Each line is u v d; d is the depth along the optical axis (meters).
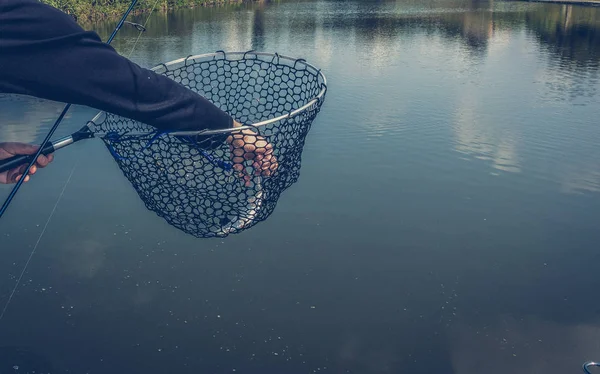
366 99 8.04
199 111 1.34
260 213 1.57
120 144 1.51
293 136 1.52
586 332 3.54
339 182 5.23
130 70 1.25
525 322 3.63
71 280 4.00
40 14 1.17
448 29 17.14
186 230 1.60
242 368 3.30
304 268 4.09
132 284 3.97
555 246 4.38
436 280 3.99
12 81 1.20
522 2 28.20
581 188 5.25
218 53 1.96
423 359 3.38
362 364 3.32
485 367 3.31
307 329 3.59
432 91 8.66
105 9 11.24
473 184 5.30
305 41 13.51
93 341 3.51
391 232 4.50
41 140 5.64
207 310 3.73
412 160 5.76
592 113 7.62
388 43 13.84
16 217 4.70
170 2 18.42
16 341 3.51
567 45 14.02
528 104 8.05
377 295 3.85
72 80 1.20
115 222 4.64
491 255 4.26
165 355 3.40
